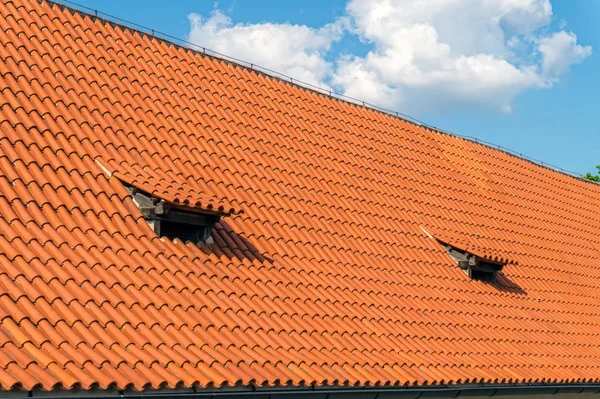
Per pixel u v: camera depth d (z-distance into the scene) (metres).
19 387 10.93
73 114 16.98
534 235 26.88
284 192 19.80
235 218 17.89
